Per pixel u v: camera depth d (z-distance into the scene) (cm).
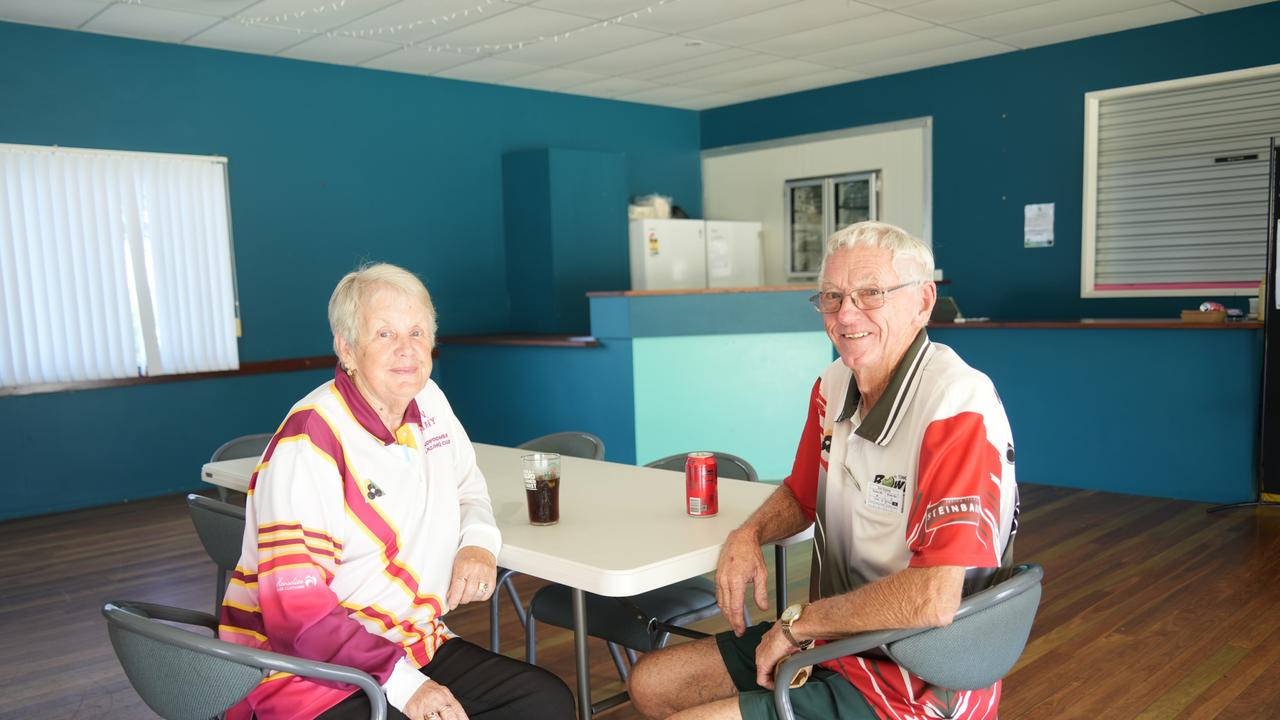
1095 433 546
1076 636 322
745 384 561
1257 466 494
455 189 714
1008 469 152
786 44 615
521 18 542
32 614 367
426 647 175
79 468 555
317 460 160
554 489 193
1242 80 562
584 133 785
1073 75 625
